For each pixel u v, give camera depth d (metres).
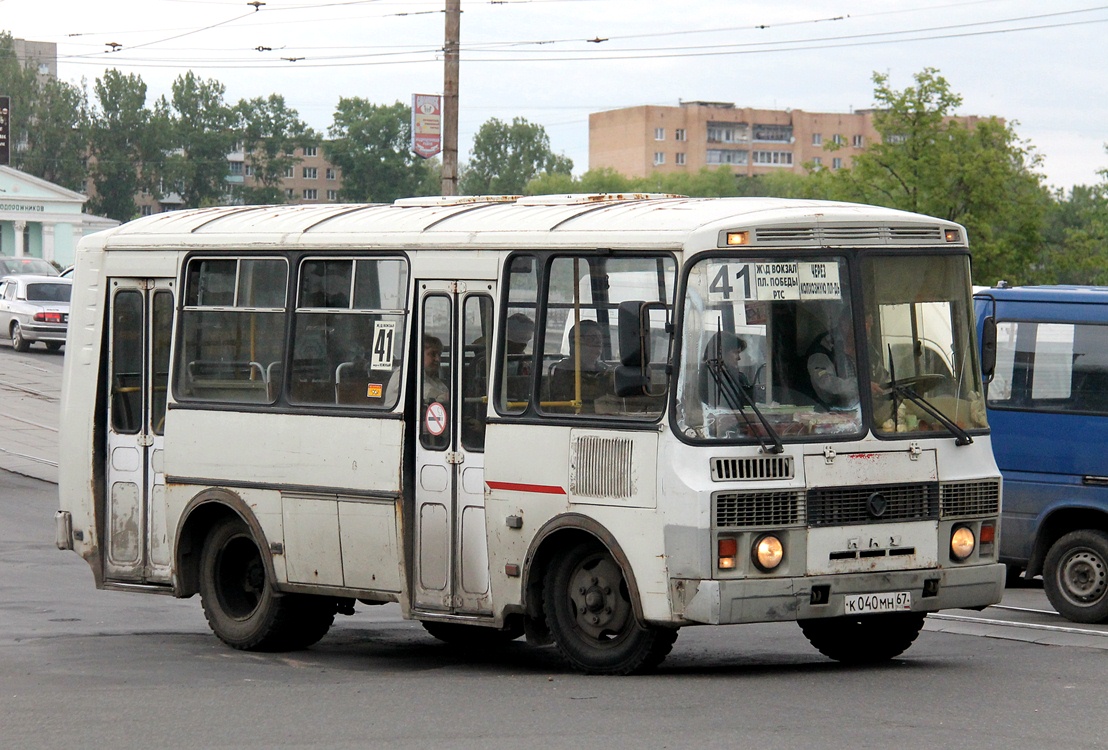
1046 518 14.40
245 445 12.53
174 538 13.05
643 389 9.93
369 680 10.66
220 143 138.00
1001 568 10.82
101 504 13.66
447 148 30.38
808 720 8.61
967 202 52.25
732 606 9.72
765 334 10.09
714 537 9.74
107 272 13.64
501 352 10.98
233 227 12.99
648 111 171.00
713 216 10.23
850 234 10.45
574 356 10.55
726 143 174.00
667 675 10.55
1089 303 14.47
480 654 12.71
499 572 10.91
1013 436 14.62
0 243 98.25
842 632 11.56
